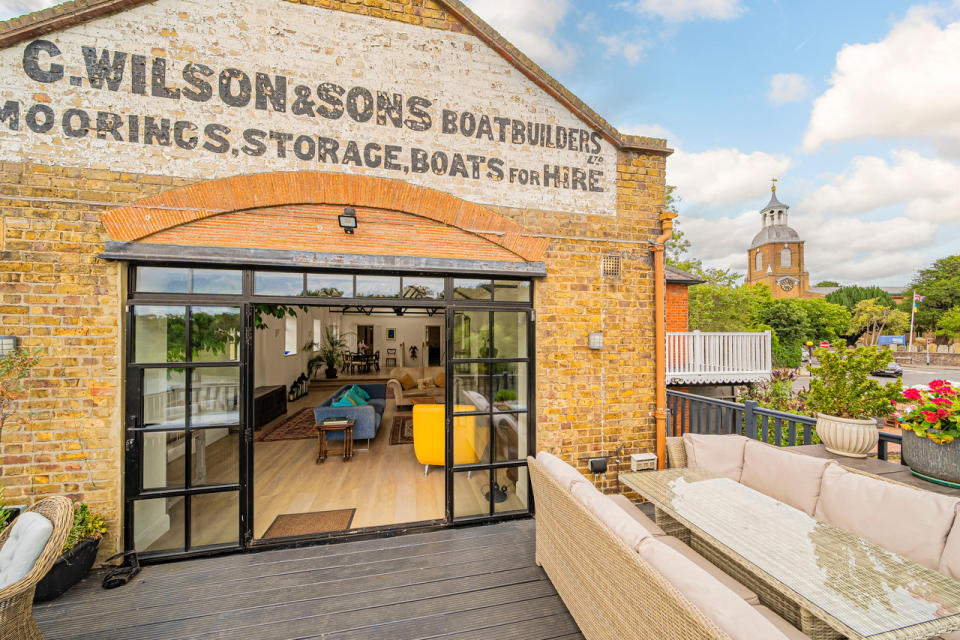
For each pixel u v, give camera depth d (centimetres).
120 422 287
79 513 266
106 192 283
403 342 1742
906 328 4138
